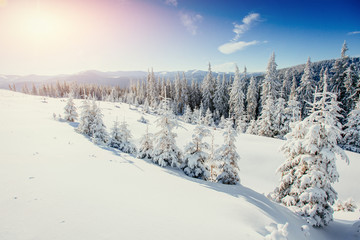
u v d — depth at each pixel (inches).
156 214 218.1
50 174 302.0
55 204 209.8
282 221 301.0
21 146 498.9
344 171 733.9
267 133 1327.5
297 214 393.7
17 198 214.2
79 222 180.9
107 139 872.3
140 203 241.0
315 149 385.4
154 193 287.6
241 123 1850.4
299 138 441.7
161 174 425.7
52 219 181.6
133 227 183.9
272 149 943.7
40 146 532.7
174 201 268.7
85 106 944.3
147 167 473.4
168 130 550.9
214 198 314.3
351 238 374.6
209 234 193.5
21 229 163.6
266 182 757.3
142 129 1385.3
